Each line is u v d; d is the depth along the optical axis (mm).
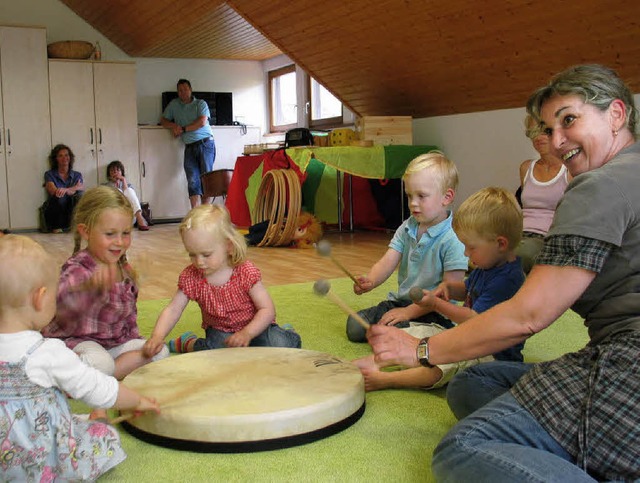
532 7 3652
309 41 5418
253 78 8633
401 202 5441
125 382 1496
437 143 5539
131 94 7359
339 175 5613
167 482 1218
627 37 3475
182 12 6234
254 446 1336
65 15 7699
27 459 1108
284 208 4883
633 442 952
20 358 1104
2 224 6941
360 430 1454
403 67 5043
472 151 5188
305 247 4836
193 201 7523
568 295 1034
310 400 1397
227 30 6820
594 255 1015
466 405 1360
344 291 3117
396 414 1553
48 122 7051
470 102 5027
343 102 6207
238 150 8234
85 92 7180
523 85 4430
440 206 2047
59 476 1144
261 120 8672
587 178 1048
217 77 8516
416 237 2141
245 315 1982
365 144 5184
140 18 6898
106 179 7324
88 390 1183
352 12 4664
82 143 7219
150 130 7566
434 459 1092
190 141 7426
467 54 4434
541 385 1070
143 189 7590
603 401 985
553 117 1121
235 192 6004
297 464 1287
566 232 1029
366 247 4715
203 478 1233
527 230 2838
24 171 6992
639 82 3746
